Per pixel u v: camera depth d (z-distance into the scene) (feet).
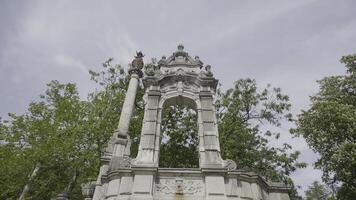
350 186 75.20
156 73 57.77
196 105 53.42
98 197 44.04
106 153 51.44
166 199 40.09
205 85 55.93
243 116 91.86
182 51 64.18
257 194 41.91
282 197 44.70
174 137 89.04
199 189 41.29
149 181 40.73
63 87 91.66
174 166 84.89
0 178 73.36
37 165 74.02
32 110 85.05
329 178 83.92
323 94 92.84
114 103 90.58
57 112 81.56
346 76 91.04
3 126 81.05
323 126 79.87
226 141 82.48
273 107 91.04
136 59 68.33
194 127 89.15
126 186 40.55
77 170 78.74
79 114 84.02
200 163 44.60
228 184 41.88
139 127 84.74
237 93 92.22
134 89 61.67
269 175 78.74
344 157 69.92
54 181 82.64
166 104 55.62
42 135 76.95
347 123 73.41
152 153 45.24
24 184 74.74
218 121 88.63
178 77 56.59
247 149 86.79
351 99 85.46
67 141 73.97
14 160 71.92
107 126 84.23
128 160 44.75
